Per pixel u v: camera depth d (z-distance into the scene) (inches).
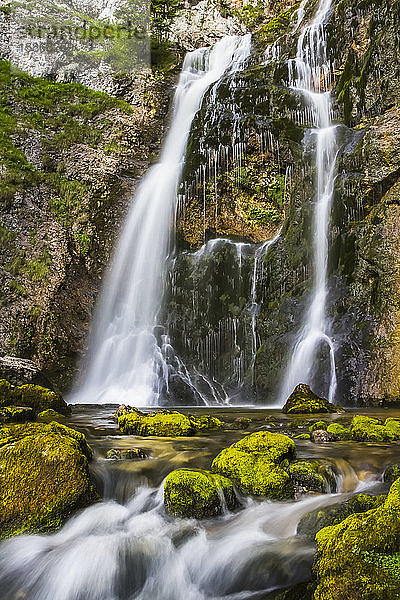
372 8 639.8
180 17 1038.4
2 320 602.2
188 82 908.0
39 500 170.6
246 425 317.7
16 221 671.1
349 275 519.2
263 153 676.7
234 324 613.6
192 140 737.0
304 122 661.3
